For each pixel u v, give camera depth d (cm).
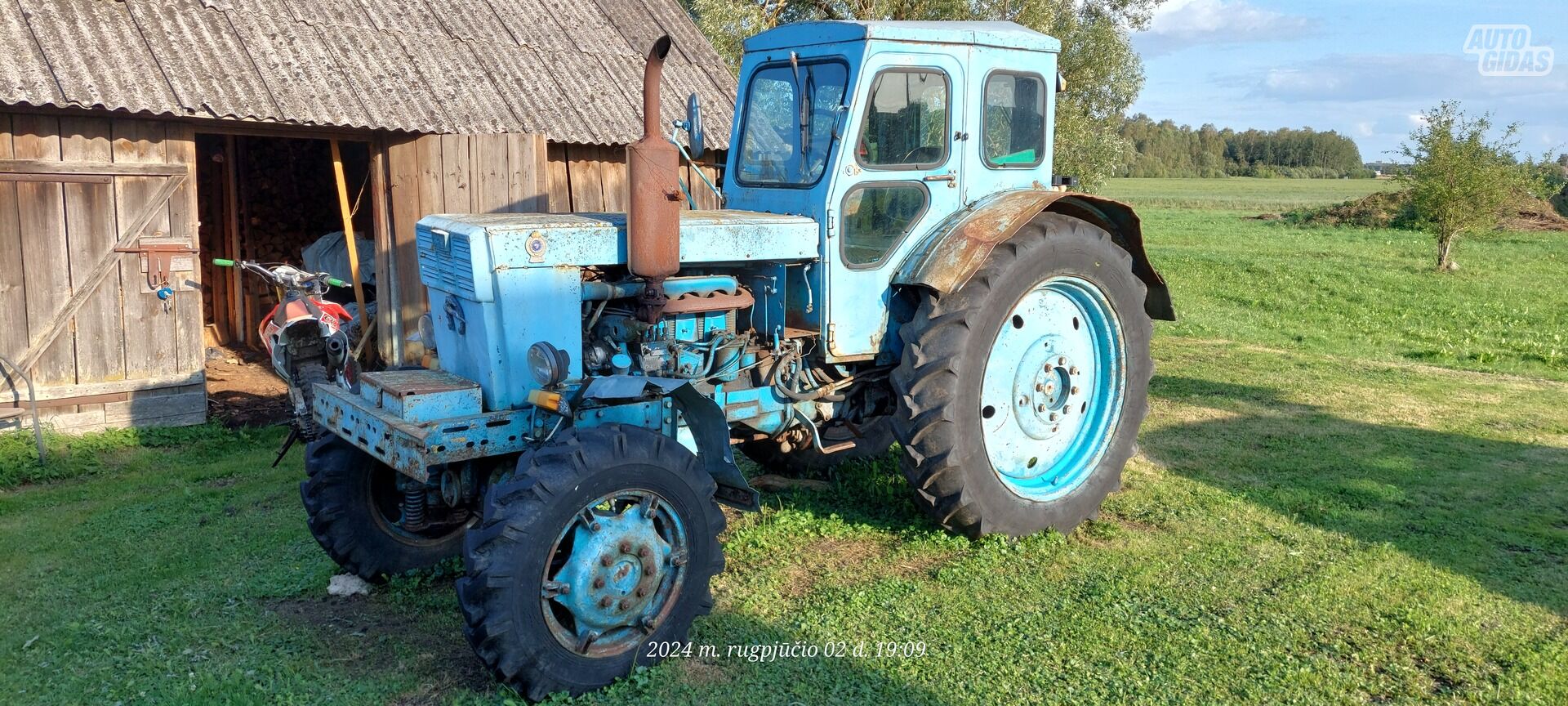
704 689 360
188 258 731
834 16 1761
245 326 1124
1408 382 877
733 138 502
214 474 627
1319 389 845
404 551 457
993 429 498
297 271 612
